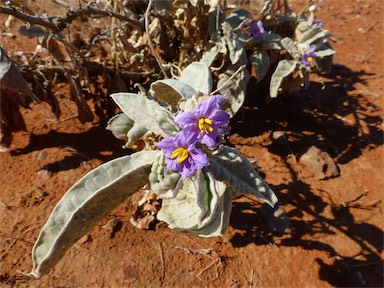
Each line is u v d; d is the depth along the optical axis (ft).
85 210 0.50
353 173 0.89
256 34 0.91
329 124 1.01
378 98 1.10
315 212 0.80
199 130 0.45
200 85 0.59
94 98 0.93
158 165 0.53
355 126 1.01
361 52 1.27
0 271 0.66
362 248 0.74
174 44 0.99
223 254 0.71
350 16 1.44
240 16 0.98
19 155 0.86
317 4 1.51
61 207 0.50
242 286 0.67
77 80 0.84
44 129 0.92
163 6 0.81
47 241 0.50
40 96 0.83
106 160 0.86
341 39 1.33
